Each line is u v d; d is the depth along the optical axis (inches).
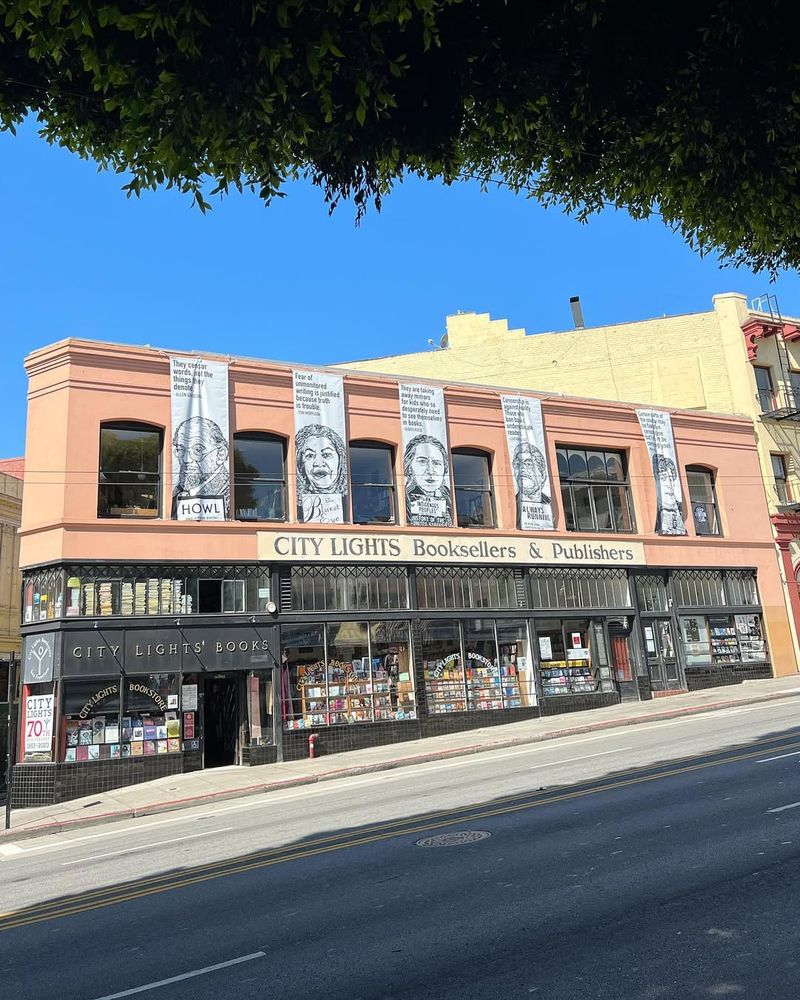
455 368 1379.2
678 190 252.7
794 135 219.5
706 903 225.8
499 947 207.5
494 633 883.4
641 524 1023.0
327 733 771.4
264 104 203.3
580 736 739.4
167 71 206.2
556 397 1004.6
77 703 676.1
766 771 426.0
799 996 163.9
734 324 1207.6
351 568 825.5
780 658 1064.8
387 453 892.6
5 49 226.1
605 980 180.4
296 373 839.7
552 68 231.8
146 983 209.8
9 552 1037.8
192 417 775.1
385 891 274.1
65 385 729.6
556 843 316.5
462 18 221.1
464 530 890.1
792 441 1186.0
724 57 217.5
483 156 280.4
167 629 720.3
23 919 298.7
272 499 815.7
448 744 750.5
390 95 207.8
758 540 1102.4
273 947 227.8
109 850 448.8
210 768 730.8
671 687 983.0
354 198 252.4
